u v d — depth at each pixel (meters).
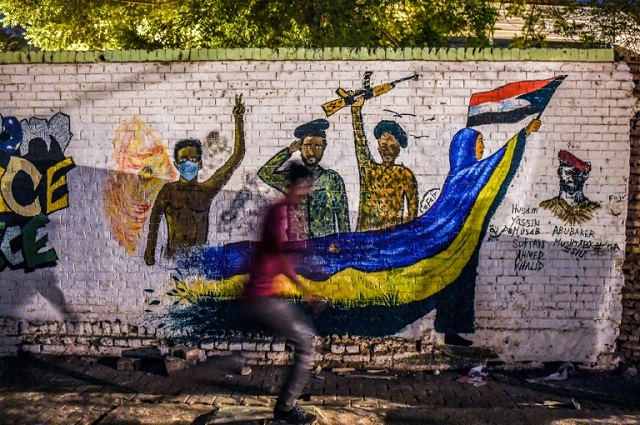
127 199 6.58
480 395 5.83
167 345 6.63
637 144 6.31
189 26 9.92
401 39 9.43
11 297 6.72
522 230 6.40
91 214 6.62
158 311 6.63
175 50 6.43
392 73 6.34
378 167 6.41
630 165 6.34
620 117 6.29
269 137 6.44
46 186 6.62
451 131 6.37
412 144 6.38
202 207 6.54
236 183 6.50
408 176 6.41
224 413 5.23
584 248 6.39
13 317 6.73
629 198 6.36
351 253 6.47
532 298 6.44
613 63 6.27
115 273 6.64
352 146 6.40
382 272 6.48
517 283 6.44
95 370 6.38
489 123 6.34
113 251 6.62
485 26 9.38
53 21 10.62
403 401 5.68
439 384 6.12
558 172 6.35
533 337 6.46
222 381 6.11
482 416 5.34
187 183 6.52
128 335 6.67
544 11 9.52
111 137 6.54
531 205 6.38
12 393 5.77
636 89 6.27
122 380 6.13
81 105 6.54
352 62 6.35
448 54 6.31
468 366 6.47
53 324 6.72
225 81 6.43
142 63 6.47
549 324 6.45
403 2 9.18
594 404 5.64
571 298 6.43
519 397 5.79
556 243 6.40
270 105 6.41
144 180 6.55
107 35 10.88
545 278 6.43
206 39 9.83
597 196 6.36
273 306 4.89
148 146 6.53
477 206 6.40
